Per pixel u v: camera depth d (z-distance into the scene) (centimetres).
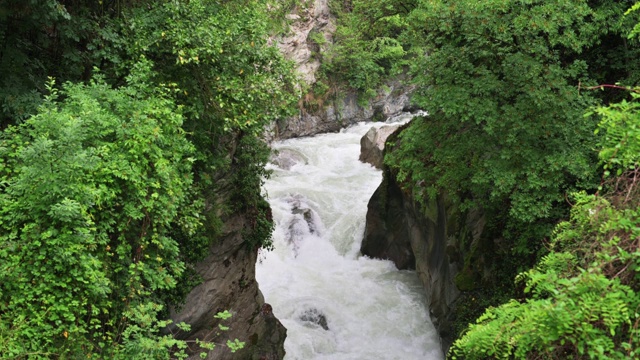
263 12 1194
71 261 547
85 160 578
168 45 827
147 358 585
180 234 847
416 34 962
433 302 1191
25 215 564
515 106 798
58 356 543
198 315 912
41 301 549
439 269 1190
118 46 796
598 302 340
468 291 1013
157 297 785
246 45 866
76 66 805
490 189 945
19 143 620
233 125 895
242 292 1045
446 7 820
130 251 665
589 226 486
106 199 614
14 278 538
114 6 851
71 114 636
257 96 914
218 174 962
